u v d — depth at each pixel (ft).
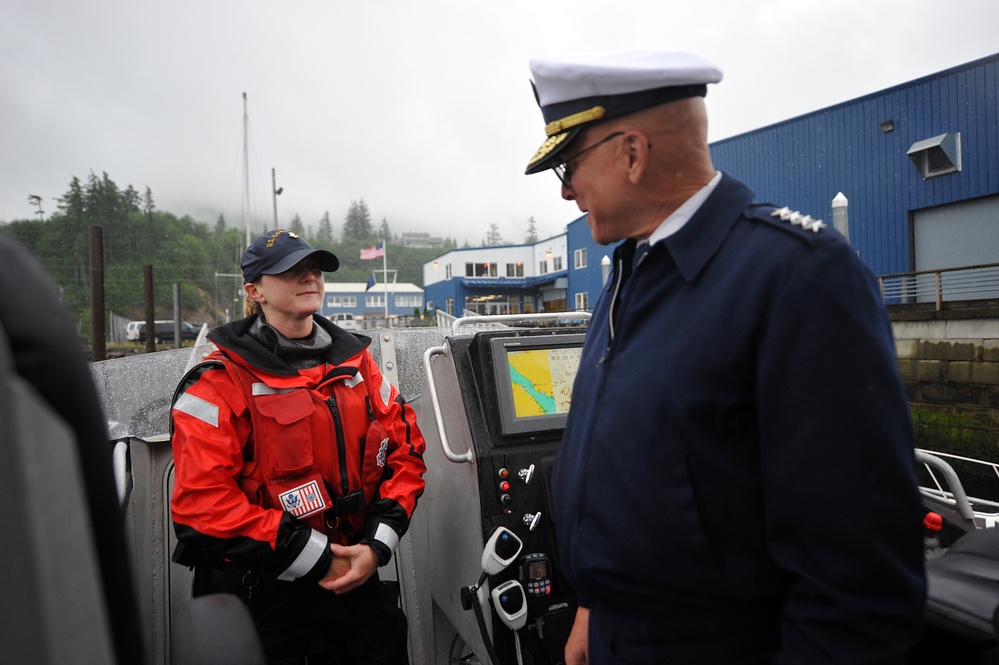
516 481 6.15
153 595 7.18
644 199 3.44
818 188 52.24
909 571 2.65
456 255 128.77
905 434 2.71
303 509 5.81
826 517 2.67
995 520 6.95
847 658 2.64
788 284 2.82
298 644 5.98
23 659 1.31
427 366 6.48
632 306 3.46
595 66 3.32
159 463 7.47
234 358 5.90
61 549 1.41
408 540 8.53
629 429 3.23
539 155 3.68
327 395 6.26
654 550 3.15
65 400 1.76
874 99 49.06
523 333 6.66
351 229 570.87
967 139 44.65
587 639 4.23
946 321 37.78
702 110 3.43
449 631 8.07
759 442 2.96
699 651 3.22
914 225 47.73
